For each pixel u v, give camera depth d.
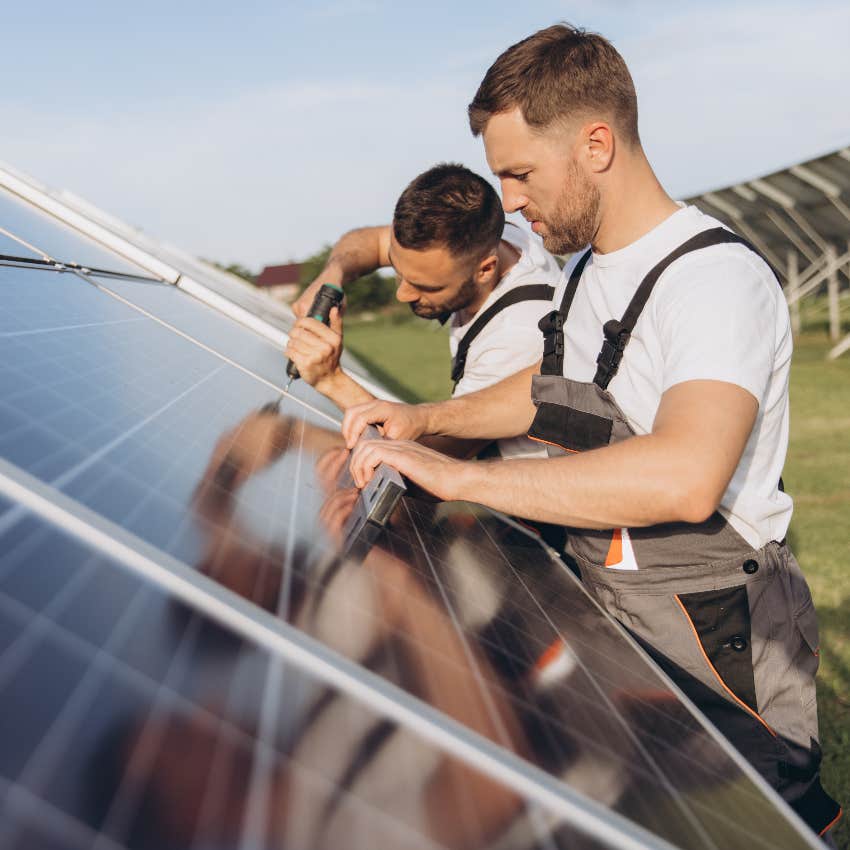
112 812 0.42
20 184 3.43
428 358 20.47
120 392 1.25
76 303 1.74
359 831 0.49
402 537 1.27
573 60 1.53
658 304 1.50
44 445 0.85
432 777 0.58
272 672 0.62
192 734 0.51
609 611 1.65
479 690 0.79
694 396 1.32
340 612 0.82
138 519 0.79
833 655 4.25
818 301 25.83
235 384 1.92
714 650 1.55
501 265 2.53
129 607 0.61
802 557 5.76
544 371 1.87
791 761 1.51
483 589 1.20
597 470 1.31
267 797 0.49
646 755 0.83
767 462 1.55
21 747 0.43
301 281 53.09
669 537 1.57
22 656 0.50
